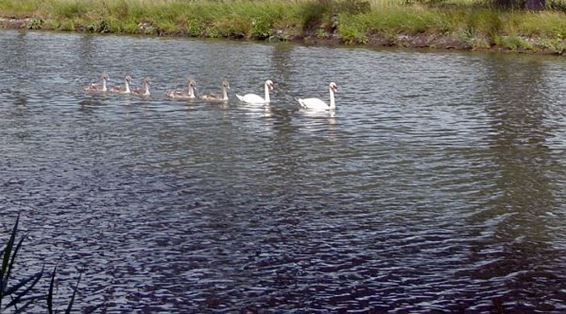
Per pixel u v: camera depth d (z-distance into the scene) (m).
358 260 12.95
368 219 14.91
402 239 13.91
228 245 13.46
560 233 14.35
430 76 32.09
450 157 19.53
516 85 30.16
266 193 16.31
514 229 14.52
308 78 31.17
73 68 33.00
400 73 32.81
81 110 24.53
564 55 39.59
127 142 20.41
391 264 12.84
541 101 26.98
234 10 46.03
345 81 30.56
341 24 43.88
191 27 46.09
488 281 12.27
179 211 15.09
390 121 23.58
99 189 16.31
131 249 13.19
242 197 16.02
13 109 24.48
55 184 16.58
